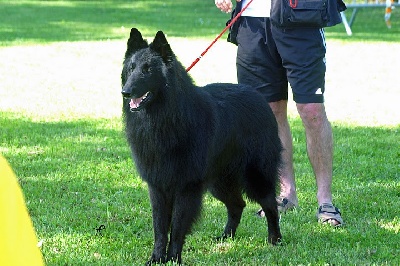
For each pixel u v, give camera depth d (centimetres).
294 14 628
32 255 167
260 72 680
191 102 537
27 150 966
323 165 681
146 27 2564
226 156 581
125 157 940
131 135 540
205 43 2145
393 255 574
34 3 3312
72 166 886
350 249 591
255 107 607
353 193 779
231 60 1850
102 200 746
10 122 1145
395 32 2491
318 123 667
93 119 1188
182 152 528
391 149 1007
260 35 668
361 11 3045
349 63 1830
